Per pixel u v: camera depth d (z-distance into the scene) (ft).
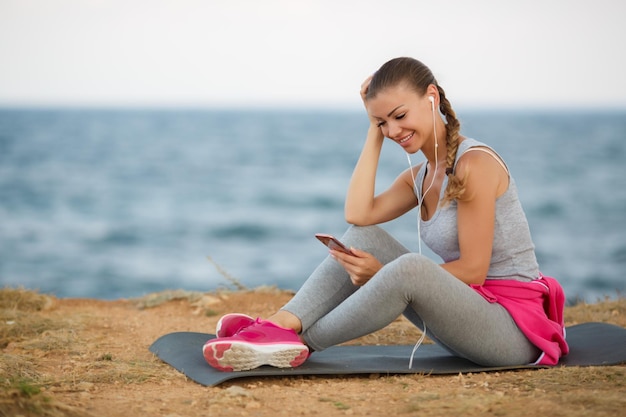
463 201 14.70
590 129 379.35
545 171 198.90
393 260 15.46
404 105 14.97
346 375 15.11
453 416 11.80
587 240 113.70
